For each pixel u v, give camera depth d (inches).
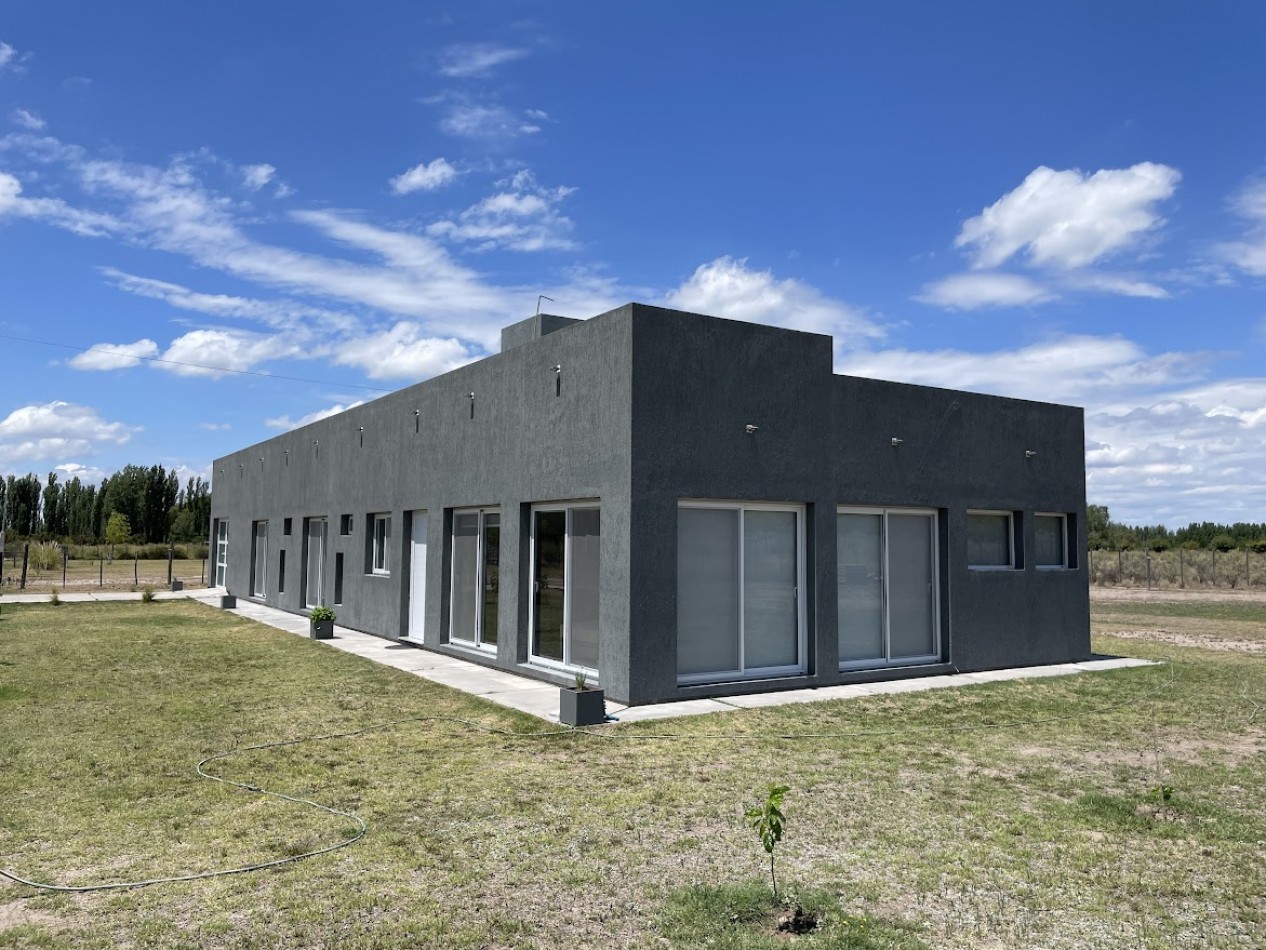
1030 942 164.2
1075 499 573.3
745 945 158.9
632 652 387.2
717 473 417.4
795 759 299.9
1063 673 504.7
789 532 453.1
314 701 404.8
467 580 557.6
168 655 558.9
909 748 318.0
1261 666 537.6
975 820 235.8
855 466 468.4
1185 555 1712.6
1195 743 331.6
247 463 1054.4
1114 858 208.8
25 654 557.6
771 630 443.5
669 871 196.5
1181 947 163.0
